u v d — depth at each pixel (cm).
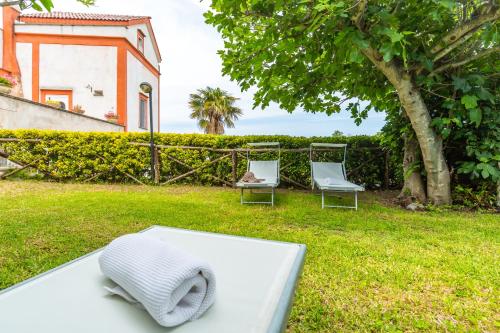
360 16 300
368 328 139
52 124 727
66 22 1034
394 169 588
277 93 463
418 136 404
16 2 148
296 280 93
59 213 327
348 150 588
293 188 610
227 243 125
